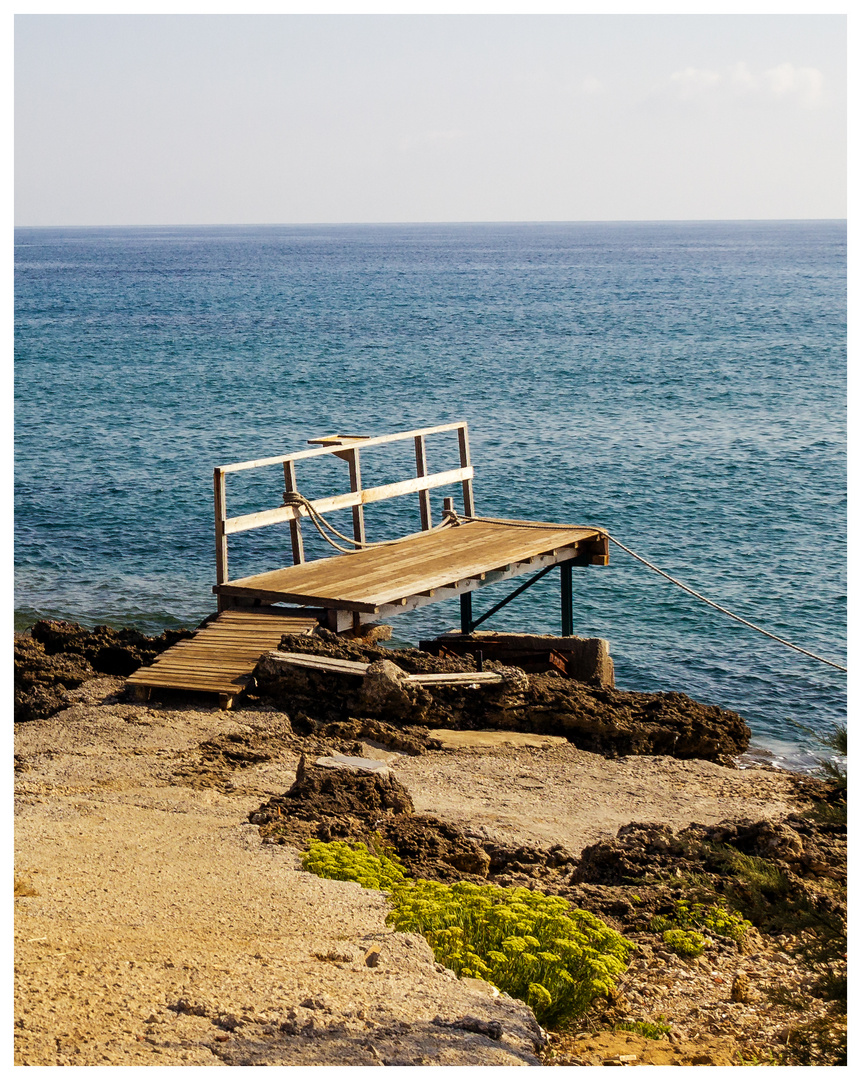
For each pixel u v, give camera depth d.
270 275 167.88
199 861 7.68
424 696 12.20
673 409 47.41
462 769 11.21
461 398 50.50
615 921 7.81
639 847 8.75
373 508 30.64
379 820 9.07
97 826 8.47
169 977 5.53
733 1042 6.18
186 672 12.40
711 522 29.25
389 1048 4.94
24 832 8.18
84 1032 4.84
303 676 12.15
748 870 7.89
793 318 91.75
